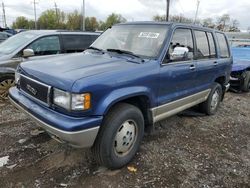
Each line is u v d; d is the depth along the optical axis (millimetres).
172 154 3928
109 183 3145
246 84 8641
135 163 3600
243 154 4121
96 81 2865
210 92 5523
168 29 4016
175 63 3984
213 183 3293
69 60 3566
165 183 3219
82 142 2838
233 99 7797
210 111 5777
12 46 6180
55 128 2799
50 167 3383
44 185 3045
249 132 5090
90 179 3193
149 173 3398
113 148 3236
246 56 10469
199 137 4645
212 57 5301
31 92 3268
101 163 3271
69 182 3117
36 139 4078
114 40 4328
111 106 3059
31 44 6098
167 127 4973
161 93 3797
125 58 3723
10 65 5801
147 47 3902
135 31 4227
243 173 3562
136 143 3574
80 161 3541
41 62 3521
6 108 5430
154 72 3564
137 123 3480
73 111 2775
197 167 3623
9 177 3139
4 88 5863
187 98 4531
